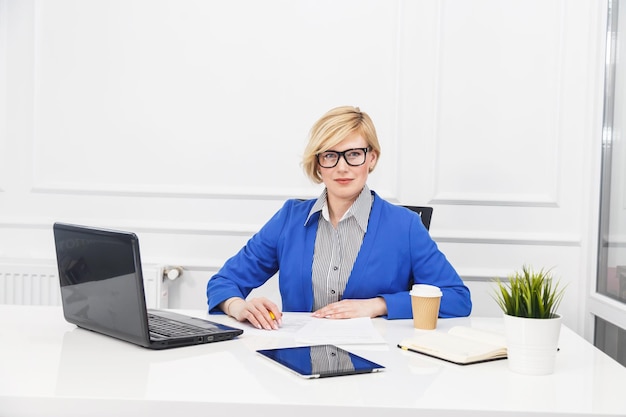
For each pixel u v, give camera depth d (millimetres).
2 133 2969
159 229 2938
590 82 2797
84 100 2941
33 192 2977
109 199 2959
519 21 2844
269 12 2893
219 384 1149
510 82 2855
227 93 2918
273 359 1301
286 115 2912
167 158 2941
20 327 1606
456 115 2867
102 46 2926
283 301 1975
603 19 2701
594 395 1126
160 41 2916
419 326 1646
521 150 2869
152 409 1061
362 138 1863
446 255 2889
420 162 2889
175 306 2969
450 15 2852
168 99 2928
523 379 1220
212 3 2898
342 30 2881
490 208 2885
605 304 2588
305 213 1988
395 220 1940
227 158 2934
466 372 1259
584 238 2834
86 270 1516
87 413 1068
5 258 2916
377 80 2881
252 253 2025
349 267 1917
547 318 1256
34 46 2928
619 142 2549
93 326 1527
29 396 1070
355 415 1044
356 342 1479
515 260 2885
